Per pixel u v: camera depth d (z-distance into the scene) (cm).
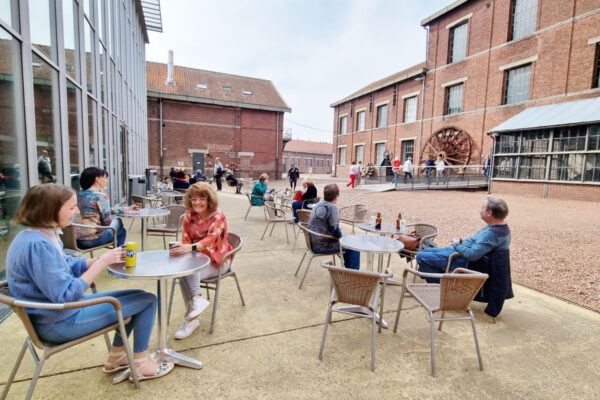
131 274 203
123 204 955
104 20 758
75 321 179
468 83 1831
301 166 5822
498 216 309
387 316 324
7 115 348
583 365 251
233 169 2453
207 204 283
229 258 309
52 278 162
